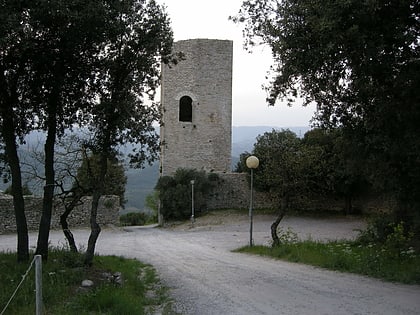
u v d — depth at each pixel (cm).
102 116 1080
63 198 1355
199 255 1792
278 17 1029
